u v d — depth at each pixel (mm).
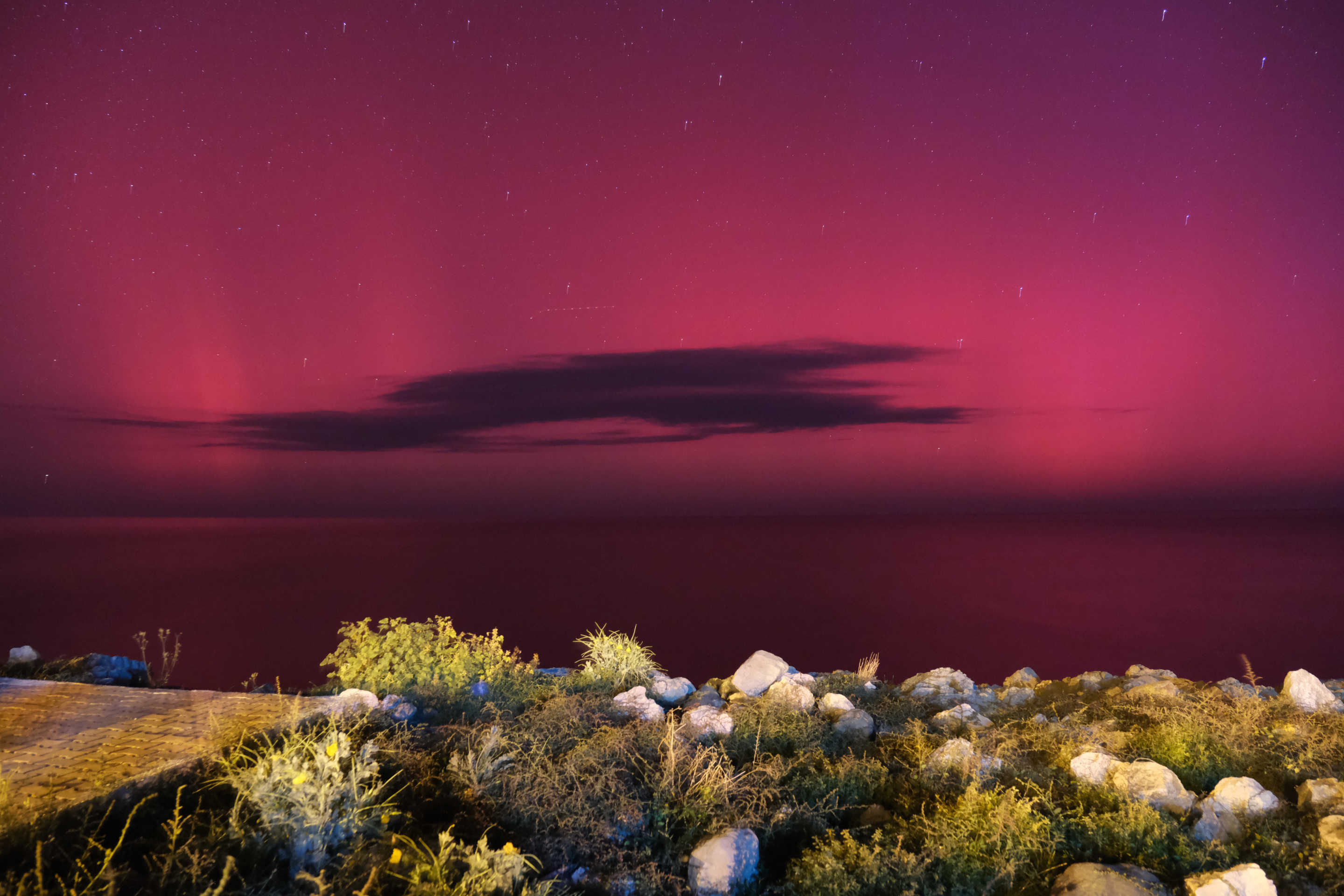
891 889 3275
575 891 3125
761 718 5488
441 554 94812
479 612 42562
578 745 4504
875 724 5840
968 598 53125
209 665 26062
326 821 3068
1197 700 6102
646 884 3191
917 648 33312
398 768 3973
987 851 3527
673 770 4133
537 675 7492
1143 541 135750
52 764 3527
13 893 2455
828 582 63625
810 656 31203
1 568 69125
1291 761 4508
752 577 67000
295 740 3668
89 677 6449
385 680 5969
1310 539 141125
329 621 37594
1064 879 3248
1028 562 88000
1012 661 30734
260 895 2670
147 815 3166
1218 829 3719
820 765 4730
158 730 4055
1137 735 5199
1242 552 105812
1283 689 6090
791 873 3441
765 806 3965
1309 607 48812
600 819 3623
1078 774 4398
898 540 143375
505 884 2846
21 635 31578
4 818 2834
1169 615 45000
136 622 36688
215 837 2949
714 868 3289
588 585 59031
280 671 25016
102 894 2502
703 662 29156
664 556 95000
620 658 7723
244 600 46781
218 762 3596
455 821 3555
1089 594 56344
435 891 2725
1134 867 3328
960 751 4609
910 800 4211
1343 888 3135
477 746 4336
